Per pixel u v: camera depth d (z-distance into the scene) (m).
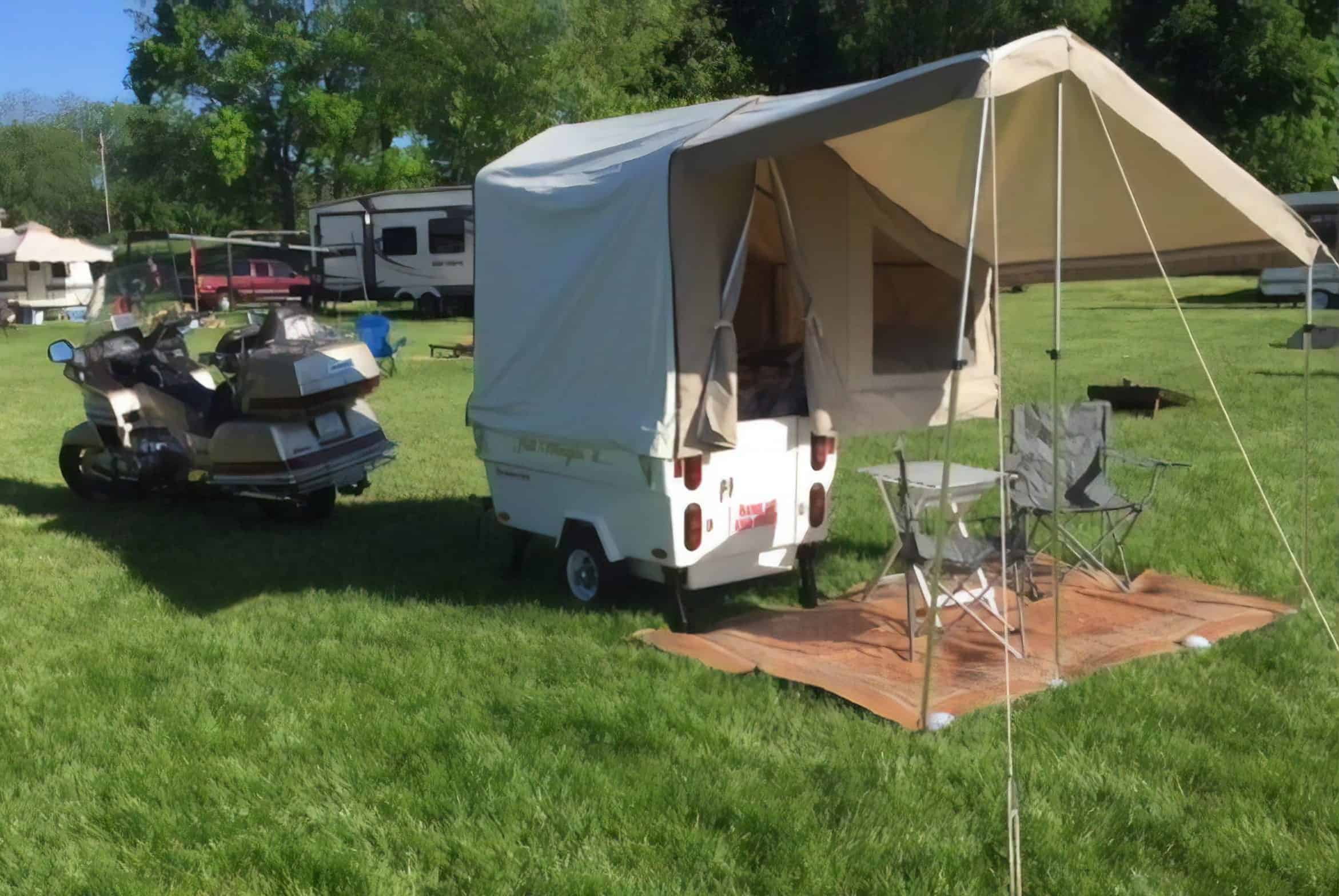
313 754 4.21
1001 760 4.01
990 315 6.48
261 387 7.27
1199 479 8.21
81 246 31.53
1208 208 5.32
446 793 3.87
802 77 37.97
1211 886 3.30
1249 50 33.56
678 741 4.21
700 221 5.13
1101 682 4.68
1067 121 4.66
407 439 11.03
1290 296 24.66
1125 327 20.66
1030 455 6.24
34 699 4.77
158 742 4.33
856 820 3.63
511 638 5.42
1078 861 3.40
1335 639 5.01
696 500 5.32
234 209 48.28
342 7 40.19
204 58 41.47
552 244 5.80
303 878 3.42
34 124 56.91
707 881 3.35
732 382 5.22
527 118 25.06
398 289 27.47
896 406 5.96
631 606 5.88
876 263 5.99
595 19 25.31
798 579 6.39
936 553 4.30
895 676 4.79
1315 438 9.77
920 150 5.17
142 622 5.78
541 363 5.88
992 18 32.81
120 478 8.18
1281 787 3.80
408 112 29.41
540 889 3.31
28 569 6.77
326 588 6.35
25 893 3.39
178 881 3.44
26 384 15.94
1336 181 5.12
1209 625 5.40
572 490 5.86
